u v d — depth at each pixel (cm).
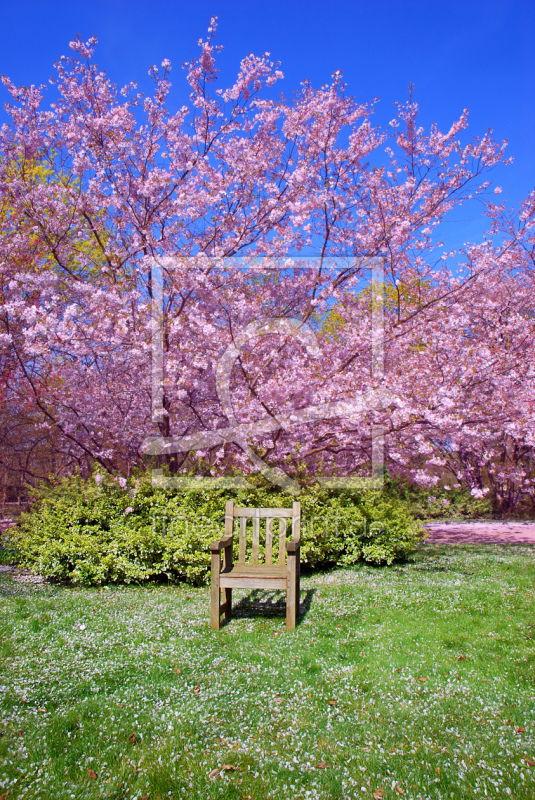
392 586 639
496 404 845
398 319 858
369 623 501
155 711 336
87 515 724
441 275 953
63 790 256
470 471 1502
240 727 317
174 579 688
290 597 490
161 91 802
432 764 277
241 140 812
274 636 470
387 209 837
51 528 716
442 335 855
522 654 414
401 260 852
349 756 287
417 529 813
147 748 294
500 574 692
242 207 834
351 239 843
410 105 845
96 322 759
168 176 761
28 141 809
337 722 324
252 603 590
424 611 530
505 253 916
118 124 783
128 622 511
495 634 460
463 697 350
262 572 513
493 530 1210
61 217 794
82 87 803
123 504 736
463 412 760
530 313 1253
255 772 273
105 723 319
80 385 862
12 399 951
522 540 1045
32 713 329
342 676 387
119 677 385
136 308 779
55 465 1391
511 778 263
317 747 296
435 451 856
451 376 796
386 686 370
